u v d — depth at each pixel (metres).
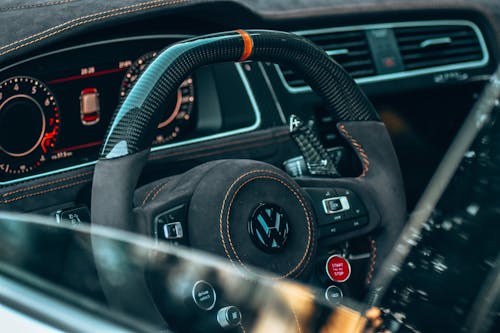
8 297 0.90
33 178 2.09
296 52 1.77
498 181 0.97
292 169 1.91
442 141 3.16
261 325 1.19
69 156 2.23
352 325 1.08
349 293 1.84
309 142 1.91
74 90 2.24
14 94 2.13
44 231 1.08
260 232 1.59
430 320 0.95
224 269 1.23
